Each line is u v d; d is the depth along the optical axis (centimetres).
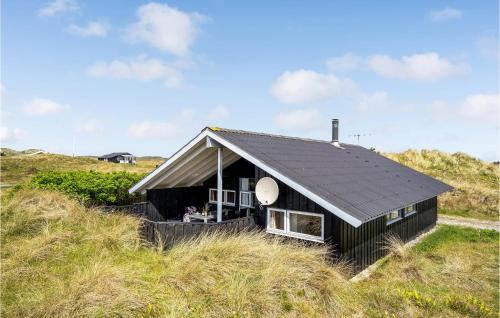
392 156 3619
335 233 782
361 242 878
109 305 520
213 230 847
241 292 576
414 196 1152
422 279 786
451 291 733
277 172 812
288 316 549
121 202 1450
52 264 721
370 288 725
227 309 545
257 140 1045
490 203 2061
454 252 1087
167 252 852
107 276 597
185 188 1296
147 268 711
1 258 714
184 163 1046
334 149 1495
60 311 503
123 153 8644
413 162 3425
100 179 1353
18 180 3488
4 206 998
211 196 1320
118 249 833
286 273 630
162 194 1209
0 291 586
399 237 1148
